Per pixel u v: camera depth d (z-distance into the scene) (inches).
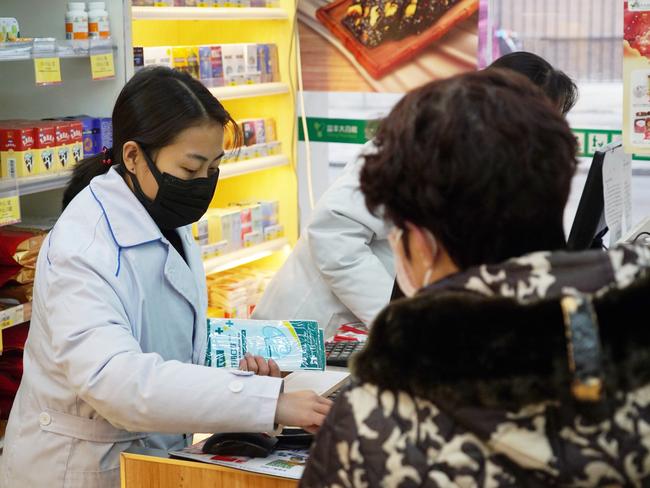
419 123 40.4
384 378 38.5
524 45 195.5
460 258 40.7
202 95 78.8
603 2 186.7
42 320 78.7
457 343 36.8
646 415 36.8
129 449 74.3
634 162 190.4
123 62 157.9
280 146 220.7
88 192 80.4
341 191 119.6
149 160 78.2
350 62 211.6
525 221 39.5
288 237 225.1
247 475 68.1
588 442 36.5
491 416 36.8
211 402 69.7
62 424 79.6
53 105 162.4
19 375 146.1
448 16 200.7
